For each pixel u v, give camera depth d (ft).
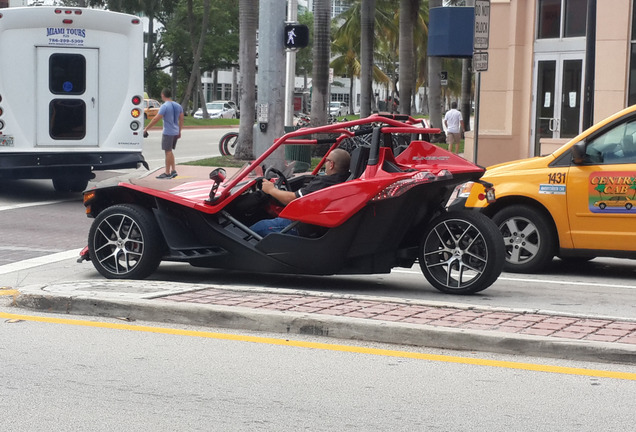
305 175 33.68
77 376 20.74
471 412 18.35
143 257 31.55
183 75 316.40
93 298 26.81
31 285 29.45
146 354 22.63
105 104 59.88
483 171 30.07
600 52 75.72
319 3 92.89
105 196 33.37
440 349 23.18
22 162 57.36
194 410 18.38
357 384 20.24
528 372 21.18
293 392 19.63
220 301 26.63
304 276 34.63
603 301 30.07
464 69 159.84
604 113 75.77
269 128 60.75
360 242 29.91
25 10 56.90
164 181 34.63
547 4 81.87
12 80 56.95
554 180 35.40
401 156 30.76
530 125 83.71
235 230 31.24
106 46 59.62
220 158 93.71
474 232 29.89
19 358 22.22
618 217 34.32
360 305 26.37
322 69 93.81
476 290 30.09
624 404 18.90
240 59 91.86
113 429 17.22
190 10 240.73
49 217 52.31
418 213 30.14
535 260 36.14
